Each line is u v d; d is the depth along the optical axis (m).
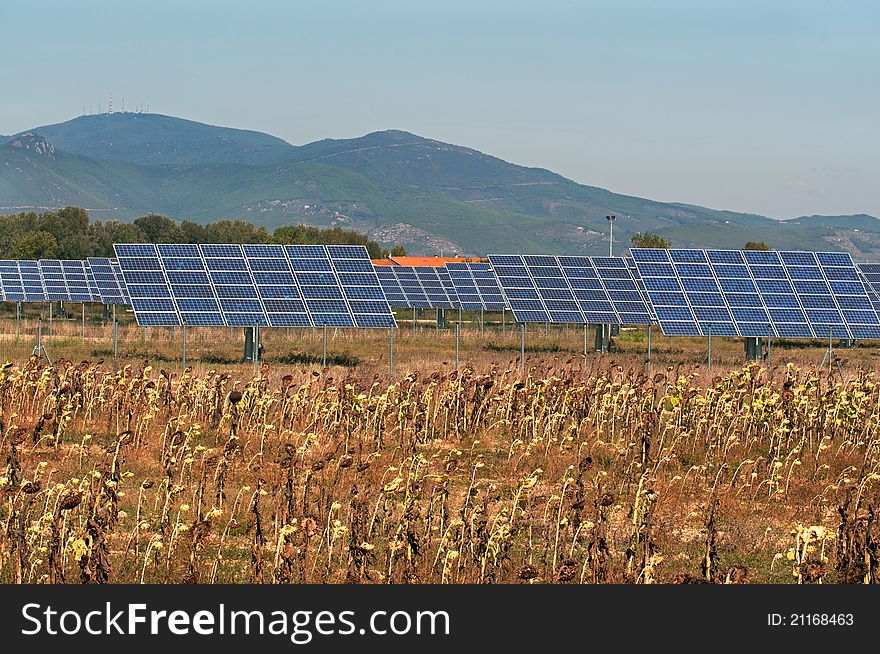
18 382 118.75
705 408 108.81
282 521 68.38
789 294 193.88
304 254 188.75
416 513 67.25
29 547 64.44
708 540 64.12
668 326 183.38
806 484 91.69
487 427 114.38
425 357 195.00
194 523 64.69
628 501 84.88
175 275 178.88
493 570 63.88
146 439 103.06
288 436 106.06
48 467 89.88
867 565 63.41
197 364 171.00
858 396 109.56
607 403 109.44
